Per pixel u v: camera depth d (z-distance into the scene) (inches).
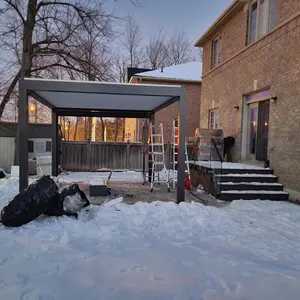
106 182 292.4
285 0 300.4
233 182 298.5
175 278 115.2
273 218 212.2
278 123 307.1
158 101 295.0
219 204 263.0
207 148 372.8
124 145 518.0
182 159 245.8
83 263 126.8
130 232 171.5
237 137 400.2
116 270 121.1
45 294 100.3
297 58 279.1
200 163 363.9
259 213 227.0
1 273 115.6
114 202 236.5
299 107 275.4
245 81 380.8
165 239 162.2
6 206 174.9
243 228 186.2
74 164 502.6
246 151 390.0
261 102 360.8
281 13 307.1
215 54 498.3
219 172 297.0
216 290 106.5
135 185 348.2
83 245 147.6
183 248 148.6
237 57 403.5
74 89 226.1
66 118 1119.6
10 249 139.9
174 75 691.4
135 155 521.0
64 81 224.8
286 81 295.6
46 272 117.3
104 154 512.4
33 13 425.1
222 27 458.3
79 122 1212.5
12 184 319.6
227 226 190.2
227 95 434.6
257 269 124.7
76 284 108.6
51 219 187.6
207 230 180.5
